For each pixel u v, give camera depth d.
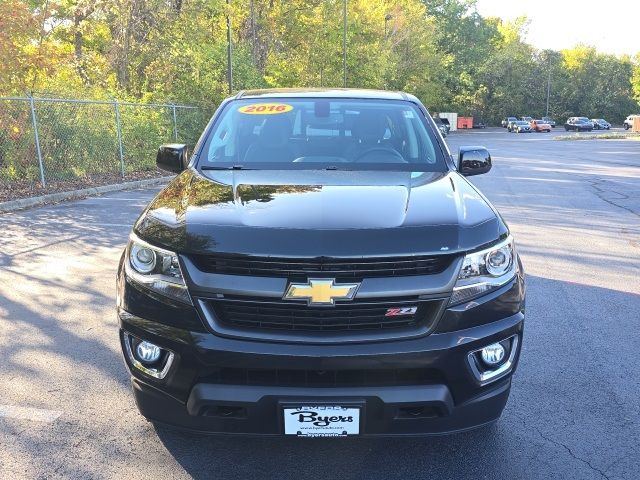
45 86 15.36
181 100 21.80
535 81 102.69
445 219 2.81
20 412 3.51
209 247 2.62
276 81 32.22
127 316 2.80
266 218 2.76
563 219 10.27
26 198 11.58
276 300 2.55
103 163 16.05
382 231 2.66
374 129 4.17
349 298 2.54
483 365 2.75
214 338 2.58
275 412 2.58
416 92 61.94
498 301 2.74
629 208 11.60
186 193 3.24
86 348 4.48
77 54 21.97
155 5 21.83
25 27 13.17
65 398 3.69
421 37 59.28
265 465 3.00
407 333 2.58
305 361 2.51
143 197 12.91
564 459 3.10
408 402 2.56
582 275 6.69
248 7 29.95
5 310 5.32
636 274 6.76
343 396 2.54
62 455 3.06
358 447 3.17
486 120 95.94
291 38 34.19
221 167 3.80
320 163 3.83
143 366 2.78
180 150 4.08
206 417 2.64
